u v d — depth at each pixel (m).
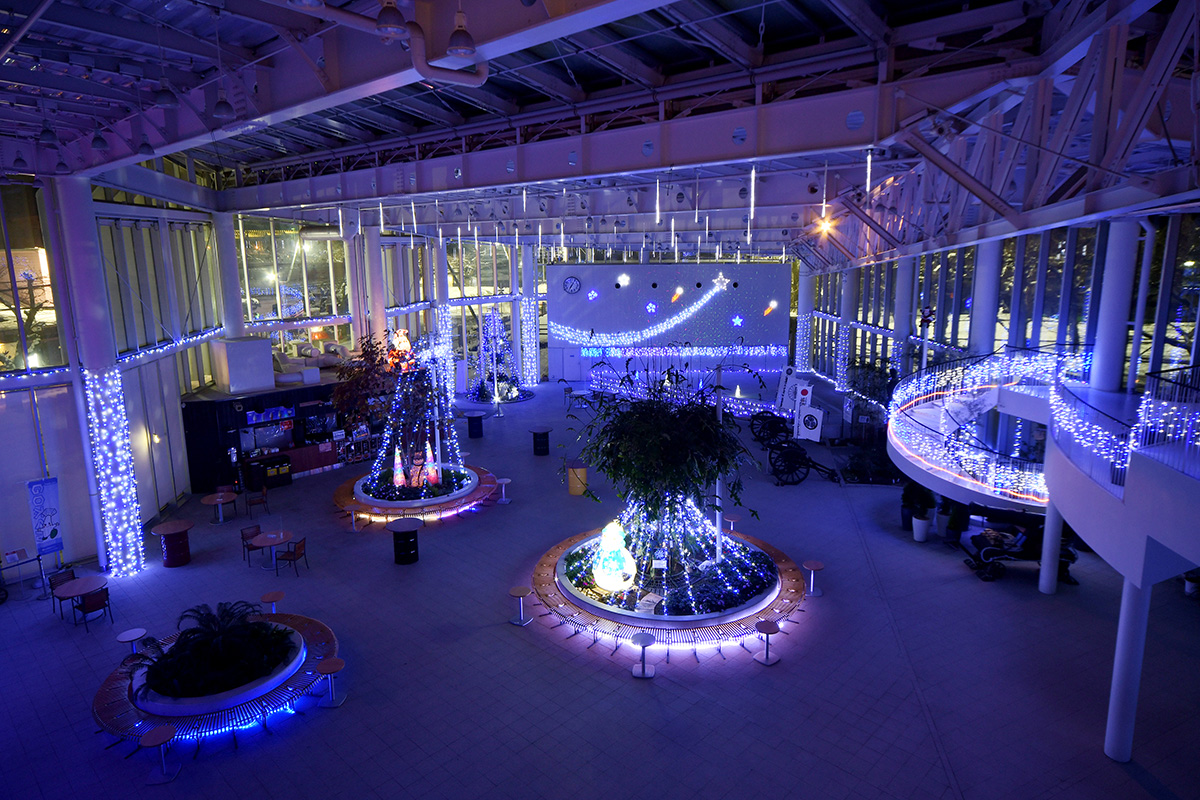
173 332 17.11
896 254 18.55
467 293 31.39
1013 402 12.69
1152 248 11.59
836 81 9.51
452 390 29.70
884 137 9.19
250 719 8.58
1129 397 11.40
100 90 9.27
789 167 15.51
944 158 9.33
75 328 12.87
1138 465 7.02
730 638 10.41
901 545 14.02
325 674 8.94
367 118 13.55
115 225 14.54
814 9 8.66
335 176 16.48
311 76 7.84
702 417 11.25
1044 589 11.89
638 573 12.01
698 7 8.17
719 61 10.16
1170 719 8.59
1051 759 7.94
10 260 12.38
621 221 23.47
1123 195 7.39
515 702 9.13
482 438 23.30
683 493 11.34
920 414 14.76
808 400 17.75
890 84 9.02
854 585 12.27
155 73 8.79
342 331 26.20
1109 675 9.54
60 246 12.64
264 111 8.58
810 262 38.56
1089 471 8.45
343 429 20.09
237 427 18.03
